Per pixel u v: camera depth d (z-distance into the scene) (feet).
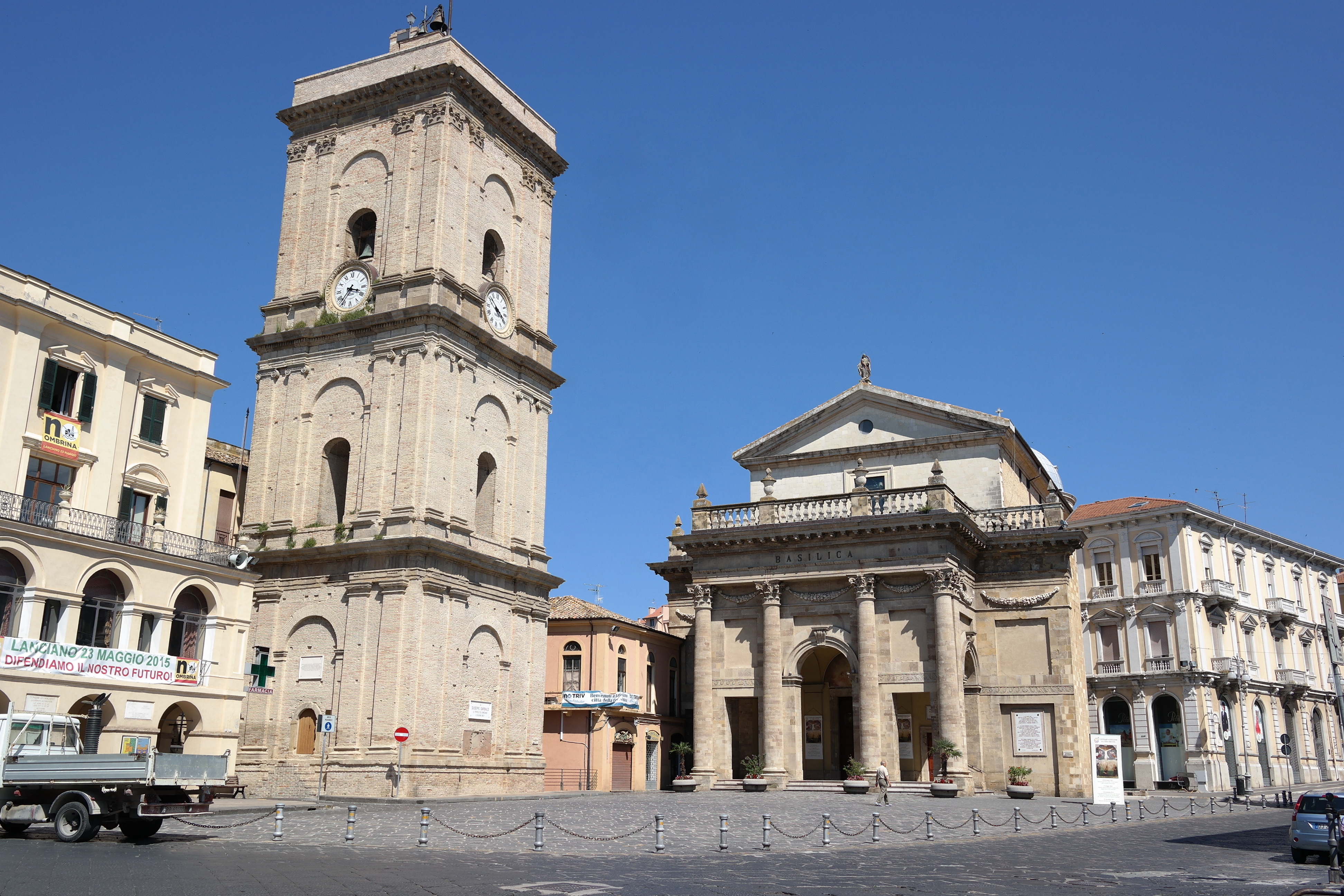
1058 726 164.14
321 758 137.80
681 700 209.67
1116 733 243.81
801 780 164.76
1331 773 272.51
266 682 135.54
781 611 171.12
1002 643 170.60
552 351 175.42
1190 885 65.77
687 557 211.61
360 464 148.25
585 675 185.47
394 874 64.18
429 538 138.51
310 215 163.94
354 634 140.56
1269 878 70.54
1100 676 244.01
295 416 154.92
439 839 89.86
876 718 160.25
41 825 89.51
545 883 61.16
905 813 125.18
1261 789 236.63
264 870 64.39
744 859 77.56
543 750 173.99
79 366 124.67
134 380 131.64
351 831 85.30
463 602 146.82
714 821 111.86
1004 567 173.37
